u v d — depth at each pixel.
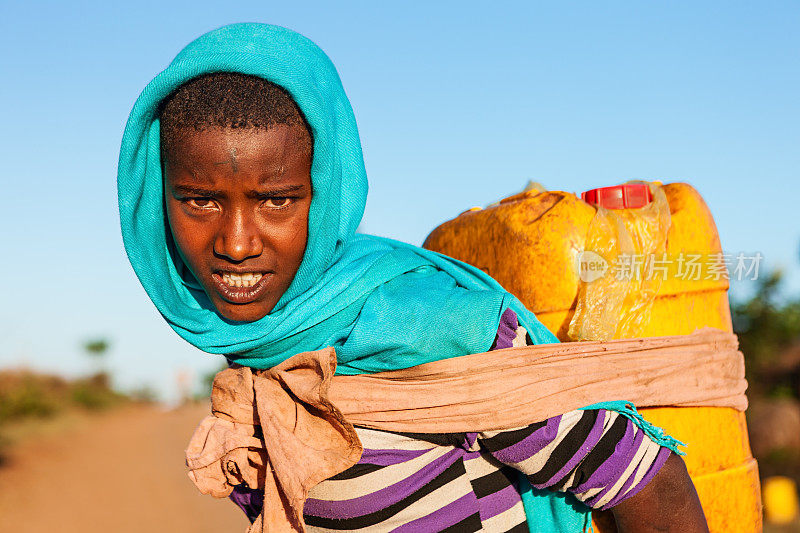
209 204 1.43
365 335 1.47
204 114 1.36
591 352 1.56
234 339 1.52
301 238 1.45
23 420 23.59
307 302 1.50
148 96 1.42
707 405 1.73
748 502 1.80
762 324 12.31
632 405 1.57
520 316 1.56
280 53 1.48
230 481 1.63
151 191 1.55
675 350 1.68
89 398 30.12
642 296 1.72
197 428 1.66
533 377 1.50
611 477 1.50
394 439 1.55
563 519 1.63
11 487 12.64
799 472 9.02
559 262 1.73
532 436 1.48
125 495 12.32
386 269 1.55
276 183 1.38
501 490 1.61
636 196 1.81
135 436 21.03
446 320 1.46
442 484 1.57
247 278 1.46
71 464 15.41
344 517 1.58
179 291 1.64
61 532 9.89
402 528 1.57
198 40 1.50
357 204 1.59
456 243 1.95
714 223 1.85
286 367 1.52
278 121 1.38
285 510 1.52
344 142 1.57
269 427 1.52
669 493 1.54
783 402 11.05
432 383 1.50
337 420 1.43
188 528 9.94
